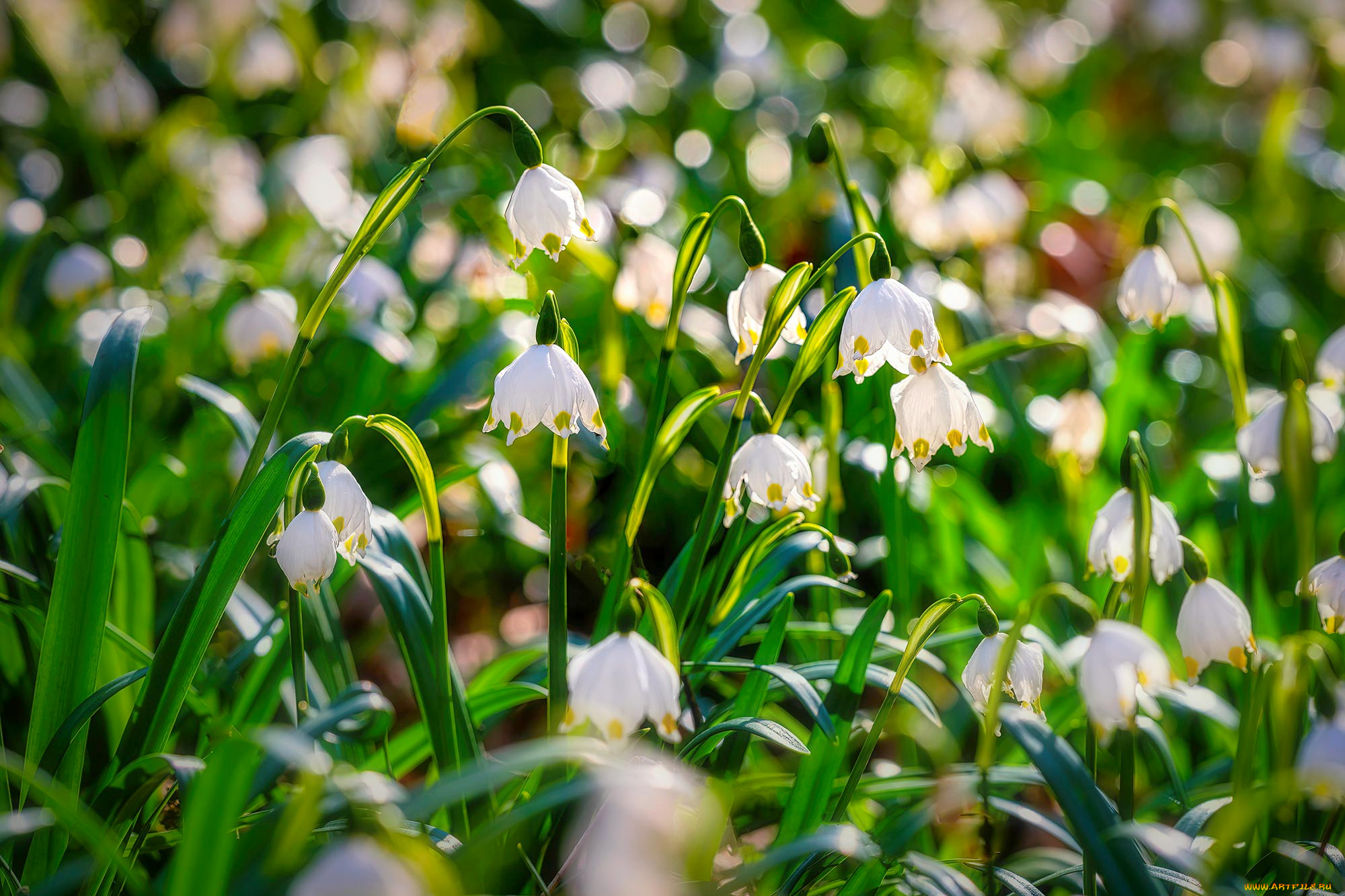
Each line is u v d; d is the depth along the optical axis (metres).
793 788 0.62
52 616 0.60
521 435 0.59
